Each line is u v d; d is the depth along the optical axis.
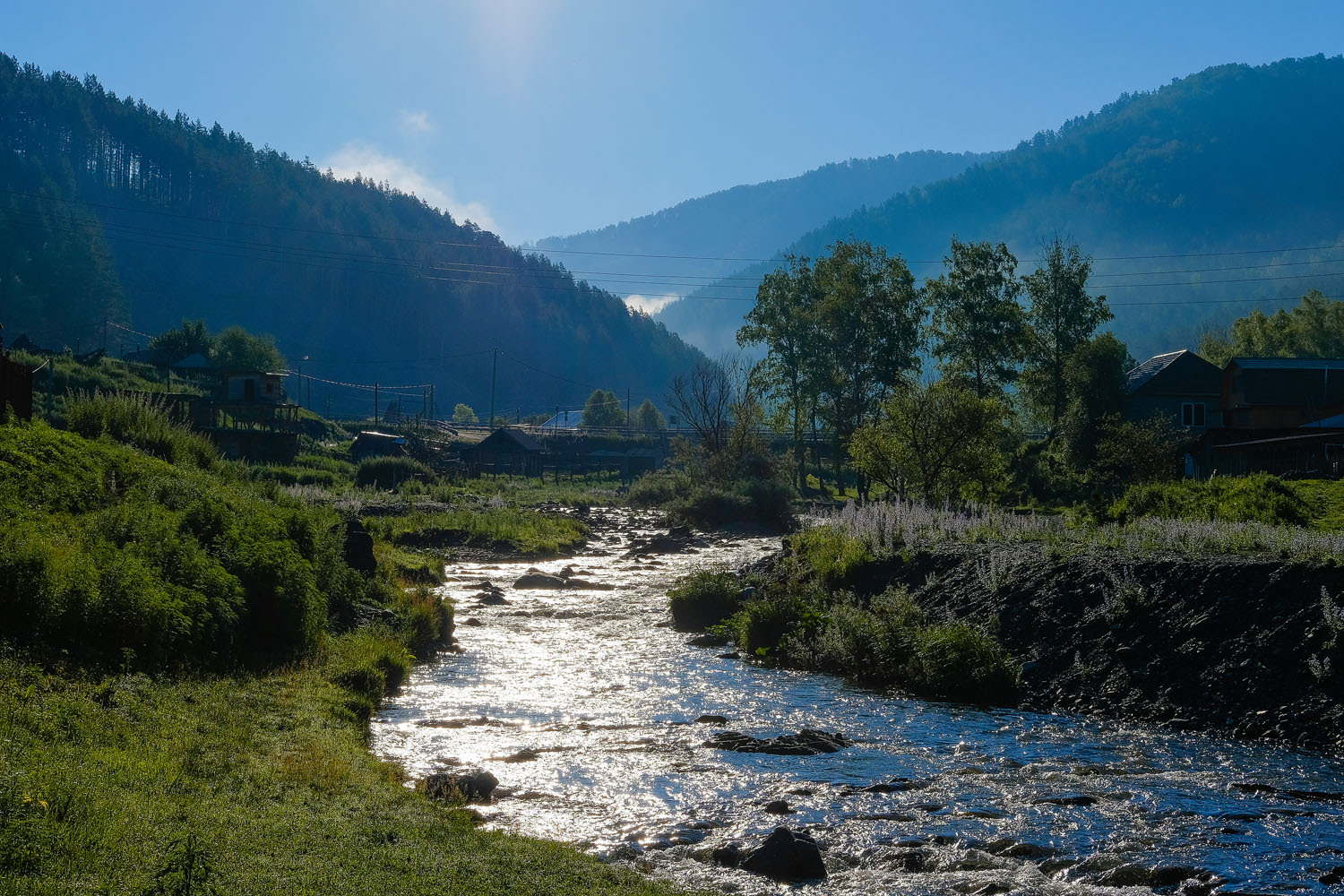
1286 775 12.20
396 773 11.32
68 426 25.78
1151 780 12.08
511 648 21.67
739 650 21.77
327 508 27.14
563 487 89.38
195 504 17.53
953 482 35.31
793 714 15.86
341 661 16.34
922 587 22.14
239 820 8.32
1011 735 14.51
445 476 83.06
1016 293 77.94
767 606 21.91
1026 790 11.73
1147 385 69.94
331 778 10.21
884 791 11.78
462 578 33.94
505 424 157.50
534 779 12.02
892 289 76.75
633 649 21.94
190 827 7.80
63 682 10.68
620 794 11.54
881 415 73.44
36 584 11.59
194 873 6.50
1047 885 8.88
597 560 41.47
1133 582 17.70
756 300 81.69
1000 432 37.75
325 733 12.17
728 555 44.00
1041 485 61.28
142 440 26.17
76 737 9.46
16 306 182.00
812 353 76.81
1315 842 9.88
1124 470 50.19
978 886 8.84
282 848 7.86
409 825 9.18
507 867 8.30
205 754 10.12
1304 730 13.61
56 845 6.77
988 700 16.83
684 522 58.06
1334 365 66.50
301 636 16.62
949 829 10.40
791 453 84.12
